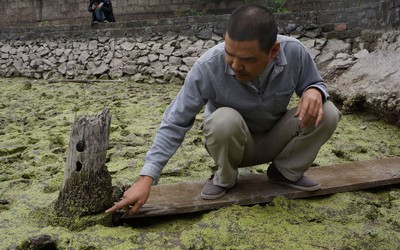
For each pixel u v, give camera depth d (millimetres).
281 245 1959
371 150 3553
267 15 1822
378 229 2109
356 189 2527
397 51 4961
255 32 1784
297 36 7258
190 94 2098
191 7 11742
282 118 2322
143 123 4586
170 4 11977
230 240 1999
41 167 3119
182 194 2375
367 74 5133
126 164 3160
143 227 2193
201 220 2186
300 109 2051
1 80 9484
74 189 2143
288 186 2439
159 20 8867
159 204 2248
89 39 9289
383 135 4082
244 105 2141
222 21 8258
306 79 2186
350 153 3459
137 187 2004
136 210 2029
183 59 8141
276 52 1954
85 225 2117
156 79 8219
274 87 2121
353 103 4879
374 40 5934
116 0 12391
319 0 9562
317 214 2236
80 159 2117
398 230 2154
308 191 2385
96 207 2148
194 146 3664
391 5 5574
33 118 4957
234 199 2291
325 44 6930
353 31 6738
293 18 7398
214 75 2066
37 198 2527
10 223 2209
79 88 7711
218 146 2129
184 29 8430
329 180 2564
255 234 2035
